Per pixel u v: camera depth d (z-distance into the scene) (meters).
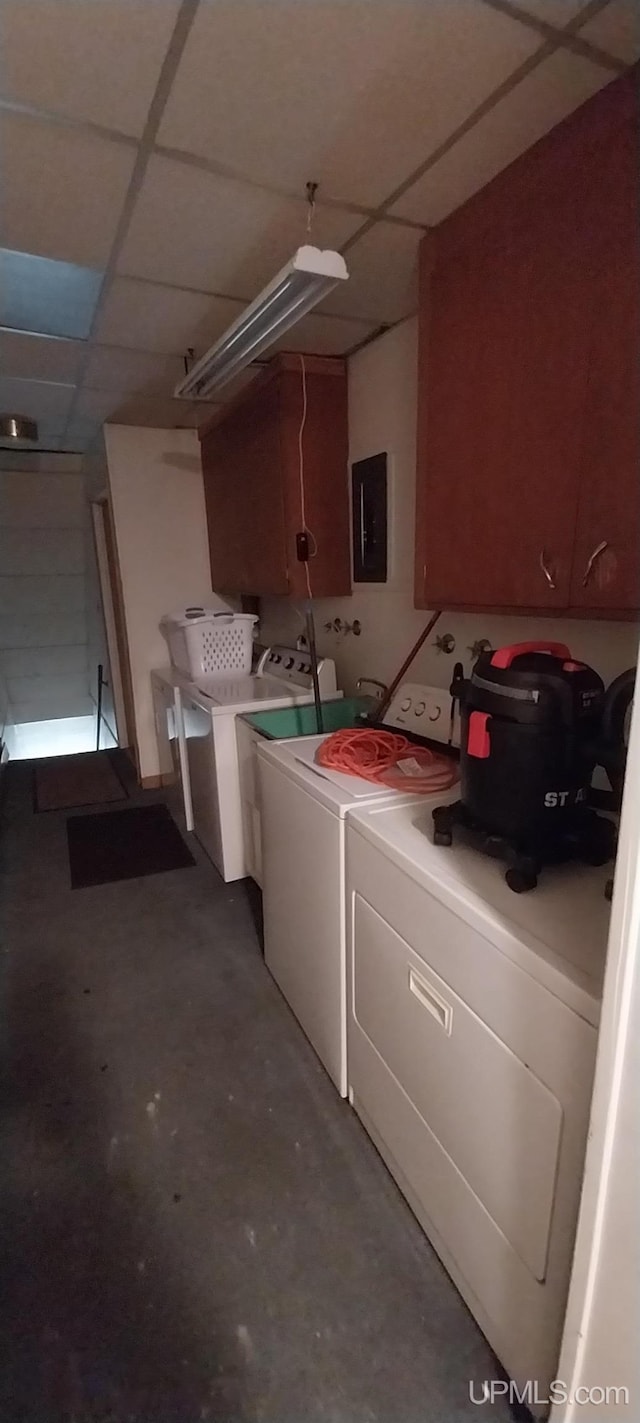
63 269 1.86
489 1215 1.10
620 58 1.10
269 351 2.46
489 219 1.35
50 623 5.42
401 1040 1.36
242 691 3.00
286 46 1.07
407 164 1.39
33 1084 1.78
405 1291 1.26
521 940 0.98
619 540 1.13
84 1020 2.04
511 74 1.14
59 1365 1.16
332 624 2.96
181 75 1.13
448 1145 1.21
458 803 1.39
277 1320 1.22
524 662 1.19
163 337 2.35
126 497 3.65
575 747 1.13
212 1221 1.41
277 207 1.55
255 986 2.19
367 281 1.92
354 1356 1.16
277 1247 1.35
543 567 1.30
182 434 3.71
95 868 3.04
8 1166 1.54
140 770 4.05
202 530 3.85
